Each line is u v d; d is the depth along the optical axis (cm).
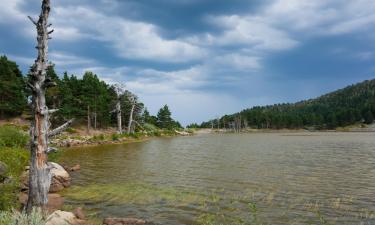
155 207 1878
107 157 4597
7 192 1570
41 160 1502
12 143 3378
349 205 1906
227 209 1825
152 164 3822
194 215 1714
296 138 10606
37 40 1523
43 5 1514
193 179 2792
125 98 10762
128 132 10038
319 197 2108
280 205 1908
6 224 1084
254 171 3225
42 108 1513
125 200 2044
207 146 6950
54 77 8244
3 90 7700
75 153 5178
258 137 11981
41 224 1162
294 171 3209
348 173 3072
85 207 1878
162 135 13050
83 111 8856
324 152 5319
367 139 9500
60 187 2350
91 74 10131
